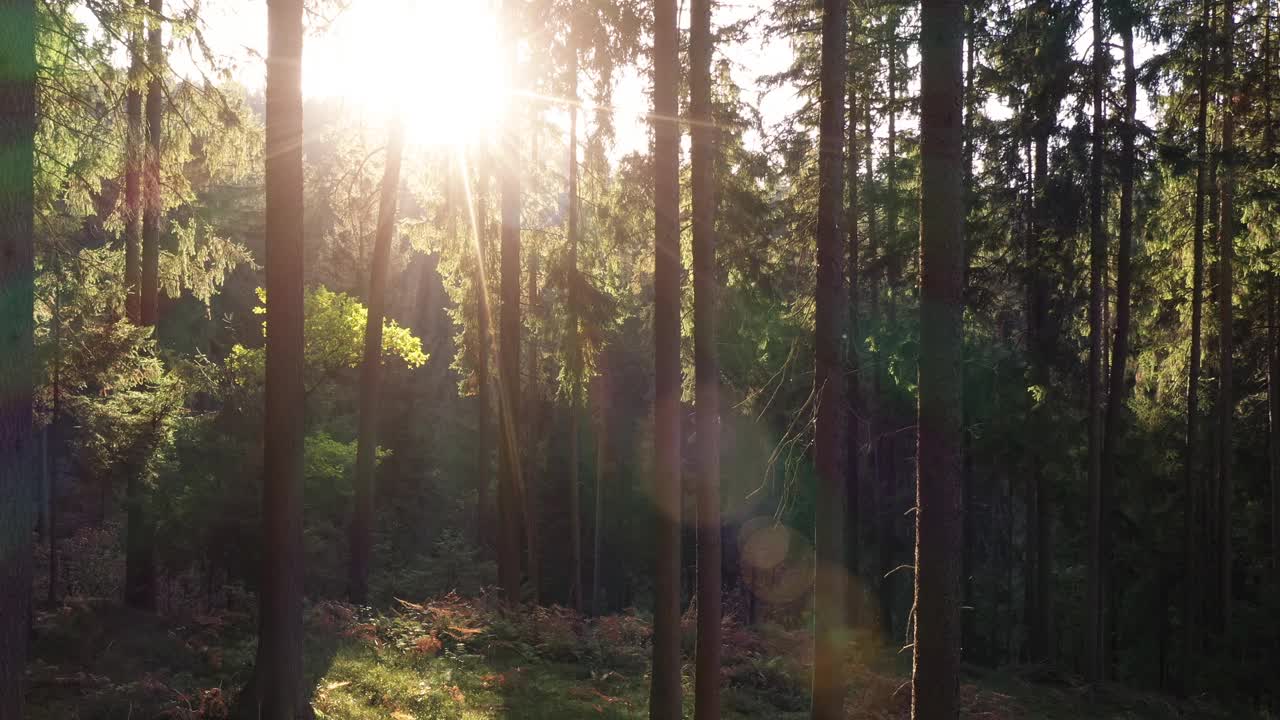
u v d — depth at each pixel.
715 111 14.48
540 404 44.22
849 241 22.45
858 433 22.45
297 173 8.59
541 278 18.02
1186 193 22.78
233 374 20.64
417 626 15.12
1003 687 19.25
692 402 17.38
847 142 22.61
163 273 17.42
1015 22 19.92
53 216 13.73
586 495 44.28
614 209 15.21
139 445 15.92
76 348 15.03
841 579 9.86
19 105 5.78
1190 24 19.56
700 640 9.62
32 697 9.98
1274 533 24.25
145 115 14.45
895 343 22.64
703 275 9.89
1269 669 22.61
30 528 5.80
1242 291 24.28
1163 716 18.83
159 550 18.22
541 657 15.20
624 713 12.02
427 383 47.69
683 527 38.72
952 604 7.68
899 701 15.00
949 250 7.77
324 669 12.21
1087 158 19.00
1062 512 27.50
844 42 10.13
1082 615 32.53
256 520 17.81
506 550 17.41
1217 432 27.25
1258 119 22.19
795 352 13.43
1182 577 28.75
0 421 5.62
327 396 27.14
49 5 10.80
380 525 38.88
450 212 18.52
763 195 17.88
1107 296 24.16
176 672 11.45
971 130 21.72
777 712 14.25
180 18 11.40
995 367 23.33
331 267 33.97
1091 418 20.45
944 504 7.71
